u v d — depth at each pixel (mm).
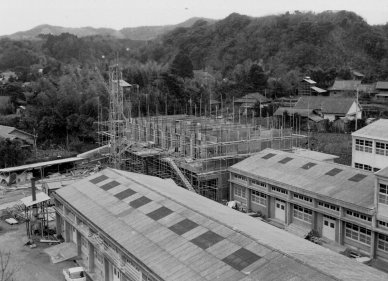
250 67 146500
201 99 123062
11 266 43969
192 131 72062
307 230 48562
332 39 167250
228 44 185375
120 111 83250
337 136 96625
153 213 39625
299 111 109812
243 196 59750
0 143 85375
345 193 45594
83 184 51406
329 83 144750
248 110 119500
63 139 106500
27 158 89000
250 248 30359
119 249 35500
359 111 110375
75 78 124625
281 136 72688
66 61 192500
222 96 137375
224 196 63906
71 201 47344
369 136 58938
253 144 68438
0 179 76938
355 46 166375
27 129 105438
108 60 191125
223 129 73688
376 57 162750
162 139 75438
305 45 165625
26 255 46781
